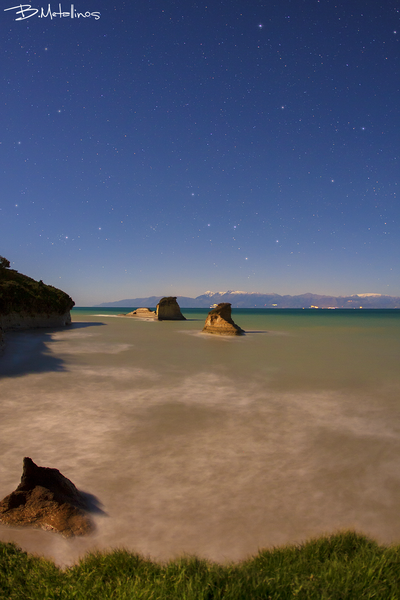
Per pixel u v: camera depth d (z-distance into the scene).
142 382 13.77
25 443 7.52
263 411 10.17
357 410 10.35
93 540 4.37
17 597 3.15
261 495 5.55
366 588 3.25
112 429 8.50
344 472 6.43
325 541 4.21
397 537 4.54
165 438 7.97
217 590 3.18
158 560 3.98
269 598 3.12
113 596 3.15
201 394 12.05
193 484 5.88
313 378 14.88
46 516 4.69
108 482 5.91
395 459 7.03
